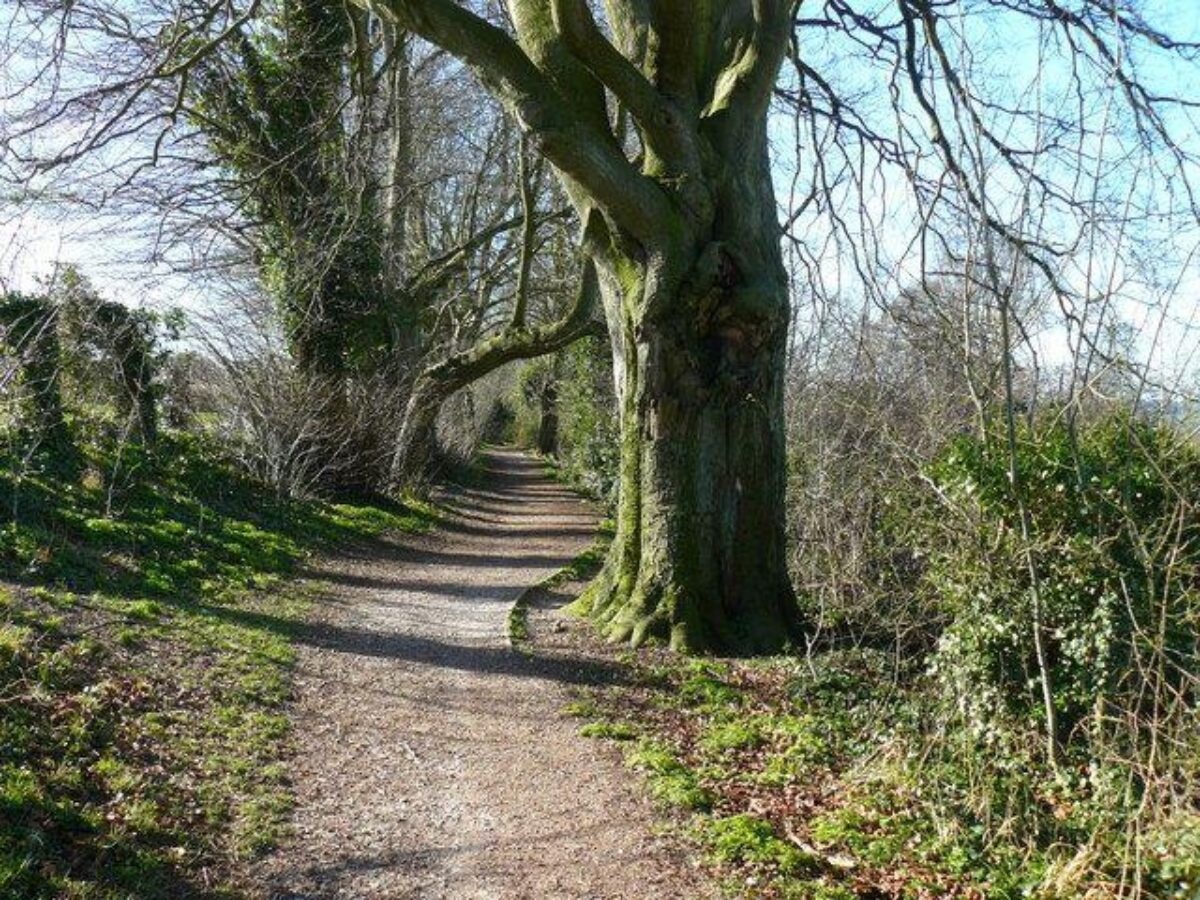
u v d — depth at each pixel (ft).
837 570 32.58
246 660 27.27
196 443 53.26
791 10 34.83
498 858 17.72
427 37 29.84
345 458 65.98
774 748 24.13
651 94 31.83
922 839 18.71
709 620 32.94
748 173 33.88
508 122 80.12
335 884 16.44
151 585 32.01
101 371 45.16
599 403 93.15
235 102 58.18
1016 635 20.17
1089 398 20.75
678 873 17.22
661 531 33.45
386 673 28.94
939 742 21.04
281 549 45.44
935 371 29.76
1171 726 17.11
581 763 22.62
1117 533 18.70
